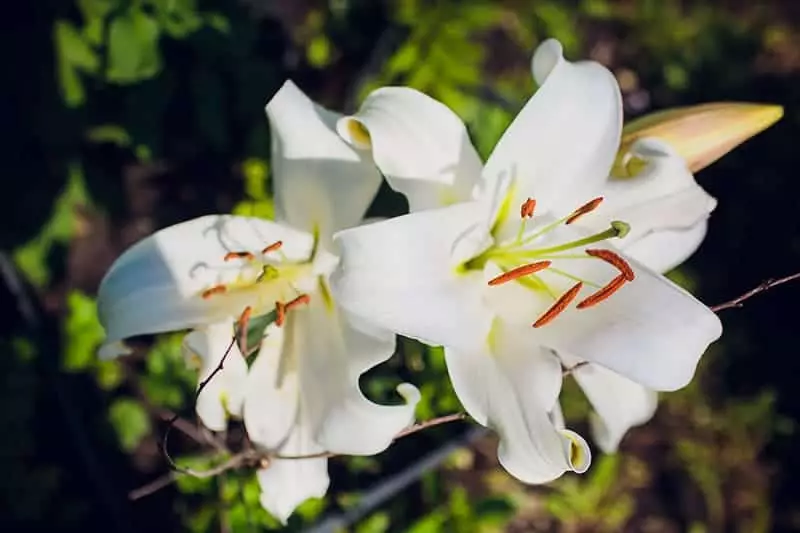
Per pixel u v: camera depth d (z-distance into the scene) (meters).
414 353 0.88
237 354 0.72
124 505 1.10
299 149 0.71
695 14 1.54
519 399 0.68
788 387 1.41
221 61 1.08
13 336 1.10
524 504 1.26
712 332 0.68
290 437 0.72
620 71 1.49
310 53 1.21
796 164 1.48
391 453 0.98
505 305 0.69
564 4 1.47
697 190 0.73
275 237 0.73
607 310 0.68
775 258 1.44
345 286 0.64
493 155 0.69
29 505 1.09
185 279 0.72
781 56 1.55
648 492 1.33
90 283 1.14
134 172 1.15
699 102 1.50
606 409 0.77
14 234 1.10
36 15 1.09
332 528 0.93
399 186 0.68
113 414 1.11
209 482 0.89
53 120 1.09
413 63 1.09
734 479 1.36
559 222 0.70
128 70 1.01
